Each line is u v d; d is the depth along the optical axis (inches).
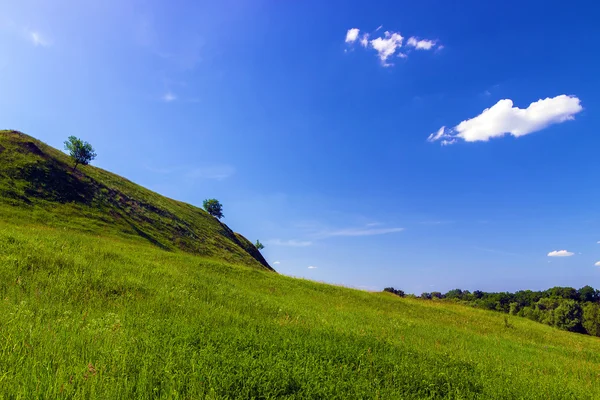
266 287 893.2
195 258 1023.6
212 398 166.9
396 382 243.6
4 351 193.6
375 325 596.4
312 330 390.9
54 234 774.5
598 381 373.4
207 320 378.0
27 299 345.4
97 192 2009.1
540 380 323.3
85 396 162.1
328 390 200.8
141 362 204.5
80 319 309.7
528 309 3956.7
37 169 1795.0
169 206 2832.2
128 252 824.9
